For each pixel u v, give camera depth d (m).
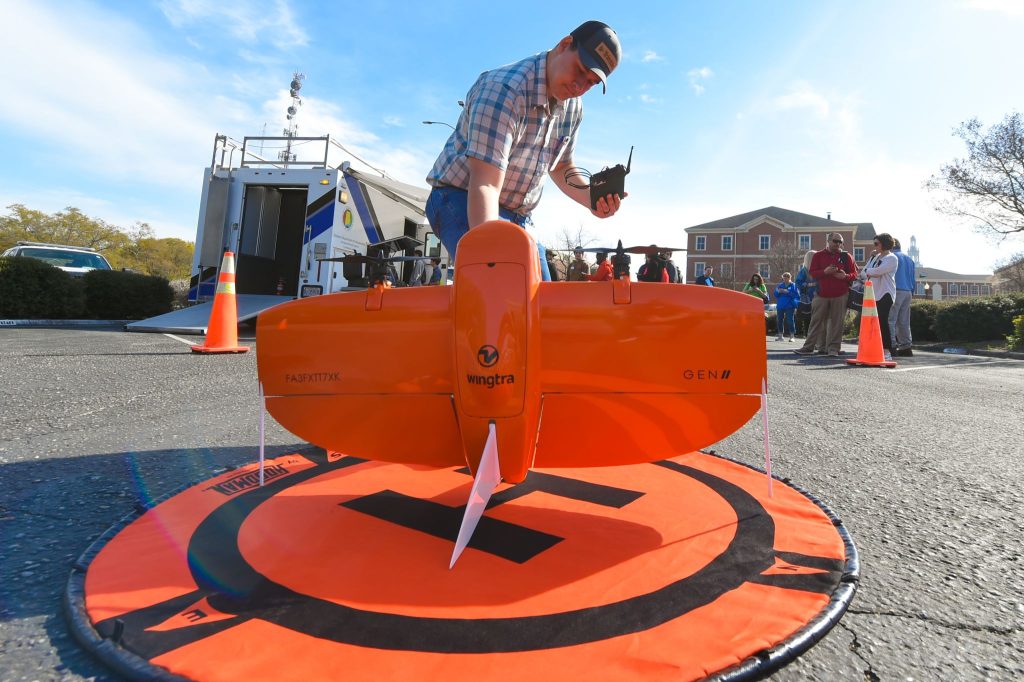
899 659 0.99
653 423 1.38
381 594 1.12
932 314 14.33
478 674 0.87
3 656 0.95
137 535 1.40
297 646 0.94
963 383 5.31
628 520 1.52
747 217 64.19
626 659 0.91
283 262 10.81
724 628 1.01
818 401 3.95
